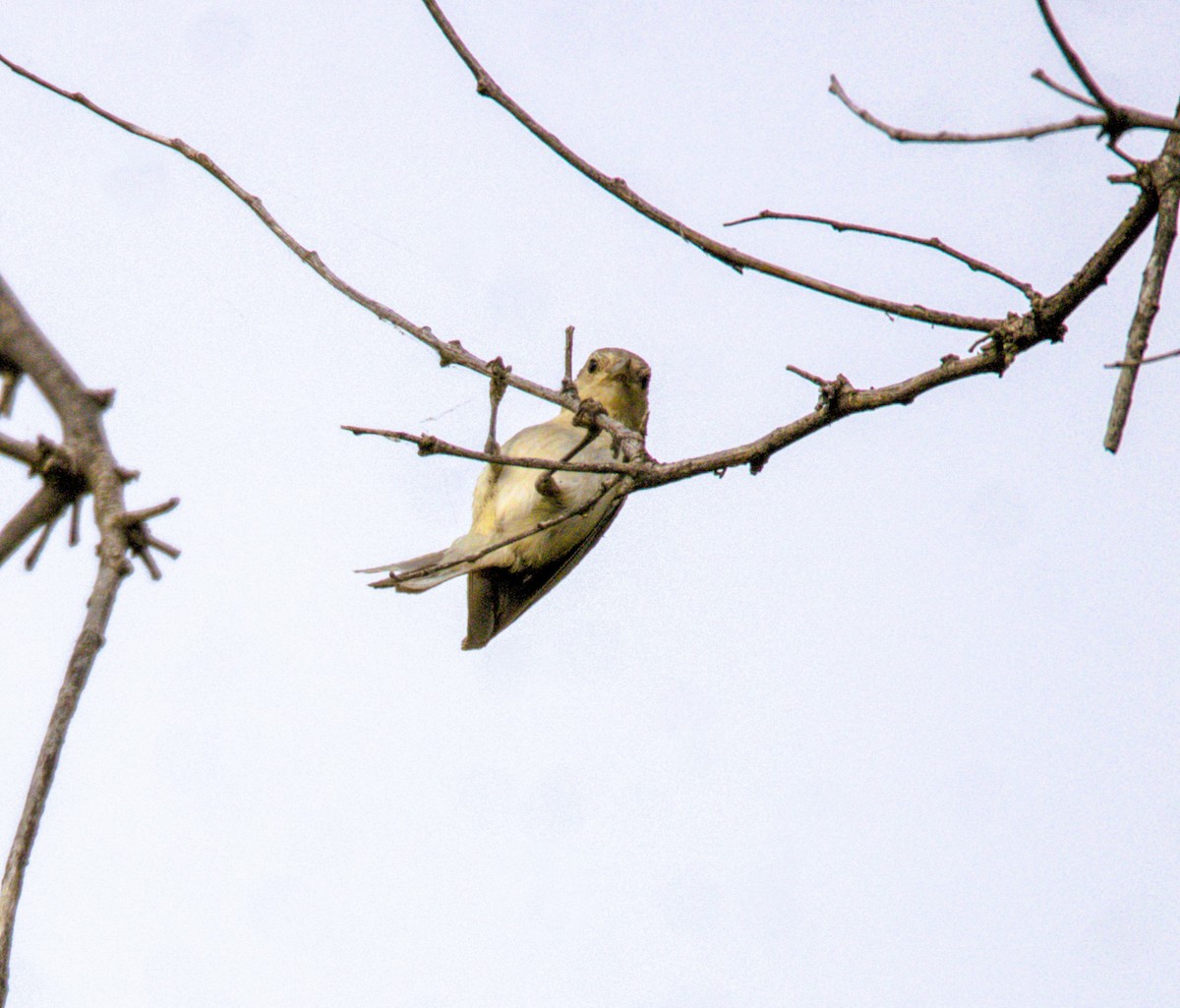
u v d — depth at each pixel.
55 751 3.78
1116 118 5.91
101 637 3.85
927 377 9.10
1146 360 7.12
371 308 10.04
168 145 9.46
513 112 8.30
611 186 8.50
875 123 6.15
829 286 8.70
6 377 4.34
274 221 9.65
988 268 8.91
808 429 9.27
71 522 4.15
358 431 8.14
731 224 8.81
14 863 3.74
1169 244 7.56
